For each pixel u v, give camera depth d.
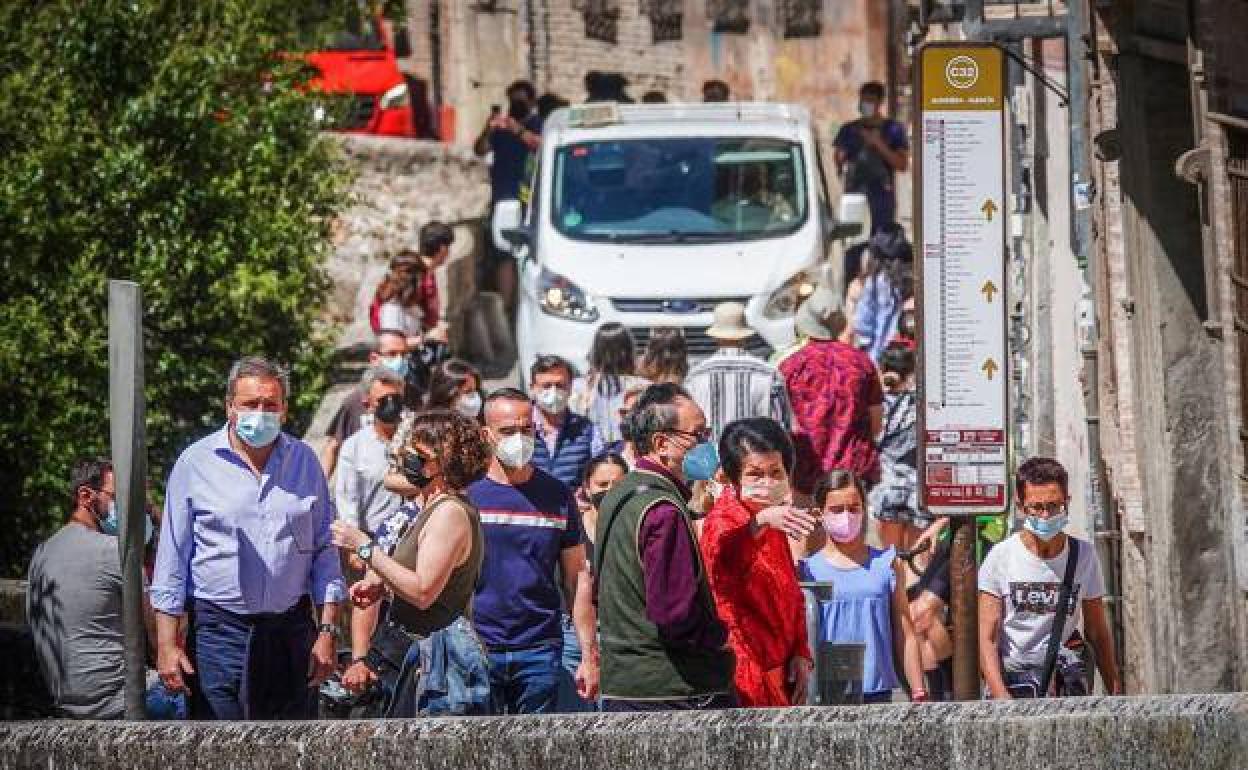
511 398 26.72
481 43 105.25
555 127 59.06
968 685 26.34
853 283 55.16
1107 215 32.44
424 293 53.44
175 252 47.59
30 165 45.72
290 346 51.94
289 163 51.03
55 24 47.41
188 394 49.16
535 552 26.70
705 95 78.62
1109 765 19.62
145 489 22.66
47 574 27.19
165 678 26.12
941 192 25.56
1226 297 22.98
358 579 33.47
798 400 39.19
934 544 31.23
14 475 44.50
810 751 19.88
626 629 23.44
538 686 26.70
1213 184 23.03
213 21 49.47
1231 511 23.41
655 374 39.34
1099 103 31.36
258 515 26.20
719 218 57.09
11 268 45.56
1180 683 27.05
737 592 23.80
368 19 58.44
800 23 106.88
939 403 25.78
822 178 58.88
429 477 24.97
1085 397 34.84
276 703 26.70
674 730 20.00
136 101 47.56
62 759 20.58
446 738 20.20
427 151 74.56
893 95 106.62
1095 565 28.14
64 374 44.91
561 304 55.34
